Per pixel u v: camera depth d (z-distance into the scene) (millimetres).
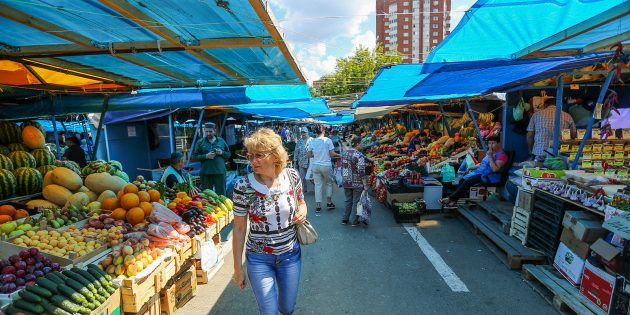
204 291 4301
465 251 5246
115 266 3043
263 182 2590
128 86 5977
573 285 3611
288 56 3795
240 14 2646
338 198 9617
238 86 6434
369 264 4883
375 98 8328
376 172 10133
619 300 2943
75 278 2635
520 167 6664
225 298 4105
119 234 3521
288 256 2666
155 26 2914
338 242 5852
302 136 10703
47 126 16938
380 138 20766
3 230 3262
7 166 4266
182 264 3912
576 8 3129
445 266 4711
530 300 3787
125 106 6332
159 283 3268
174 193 5355
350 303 3859
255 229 2592
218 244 5105
